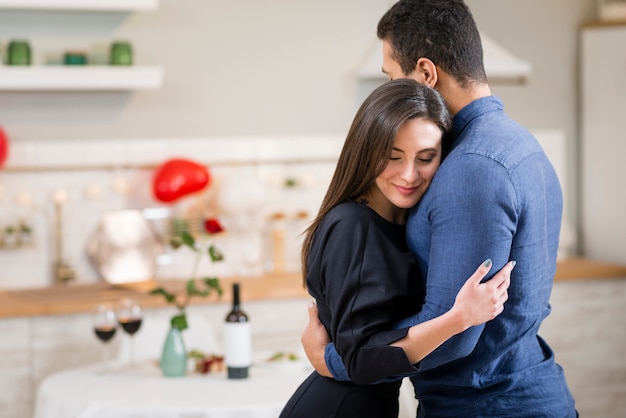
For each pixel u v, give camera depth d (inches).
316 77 223.9
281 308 200.1
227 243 218.4
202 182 207.0
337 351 76.2
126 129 215.3
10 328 187.5
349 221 77.2
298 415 82.6
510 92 233.0
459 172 73.5
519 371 79.2
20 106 210.2
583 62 233.1
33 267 211.5
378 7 225.6
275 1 221.1
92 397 132.0
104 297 195.2
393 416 83.1
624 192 226.4
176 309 195.0
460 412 80.1
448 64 79.6
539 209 76.3
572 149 236.4
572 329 209.5
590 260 226.7
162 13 215.6
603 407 211.8
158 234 216.2
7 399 188.1
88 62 211.8
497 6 231.6
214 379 141.6
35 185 210.5
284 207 222.2
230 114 220.4
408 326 74.2
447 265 72.8
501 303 70.6
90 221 213.5
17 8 206.7
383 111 75.0
